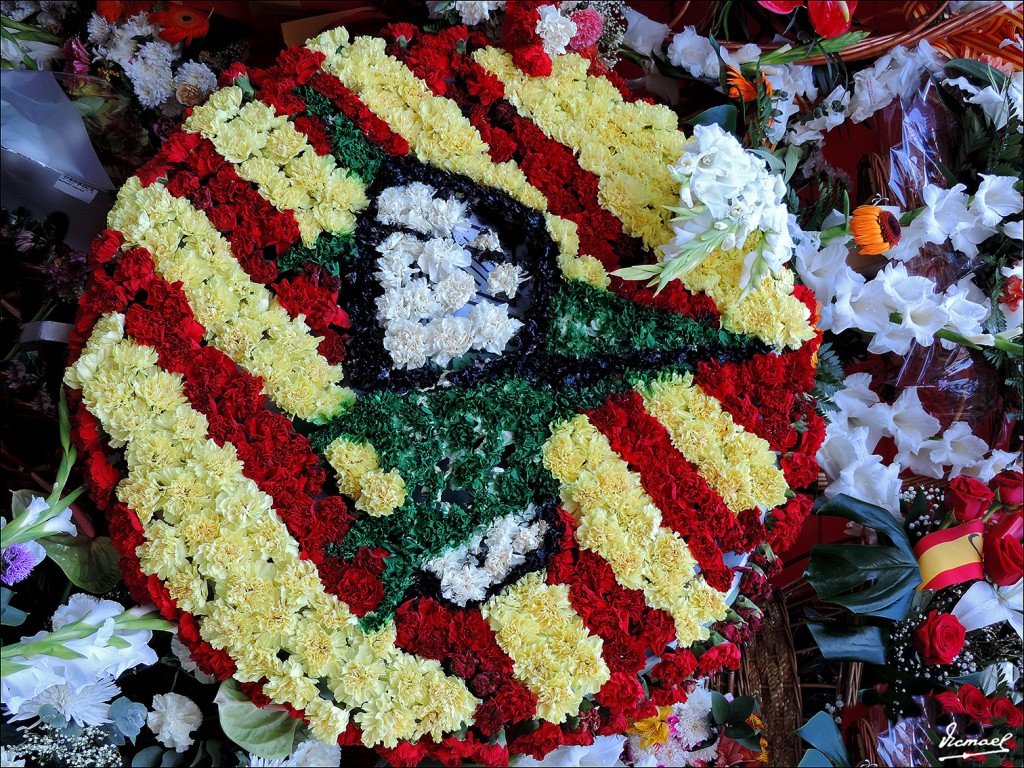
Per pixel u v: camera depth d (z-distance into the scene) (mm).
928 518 1368
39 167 1162
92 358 1036
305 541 1061
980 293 1372
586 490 1120
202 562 1038
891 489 1354
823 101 1376
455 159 1158
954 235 1325
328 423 1097
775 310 1175
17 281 1335
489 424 1116
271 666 1042
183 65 1343
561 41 1194
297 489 1061
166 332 1049
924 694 1357
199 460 1043
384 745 1062
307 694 1043
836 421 1356
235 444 1056
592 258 1170
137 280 1050
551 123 1192
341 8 1404
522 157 1191
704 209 1117
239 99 1125
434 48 1192
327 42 1167
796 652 1458
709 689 1398
